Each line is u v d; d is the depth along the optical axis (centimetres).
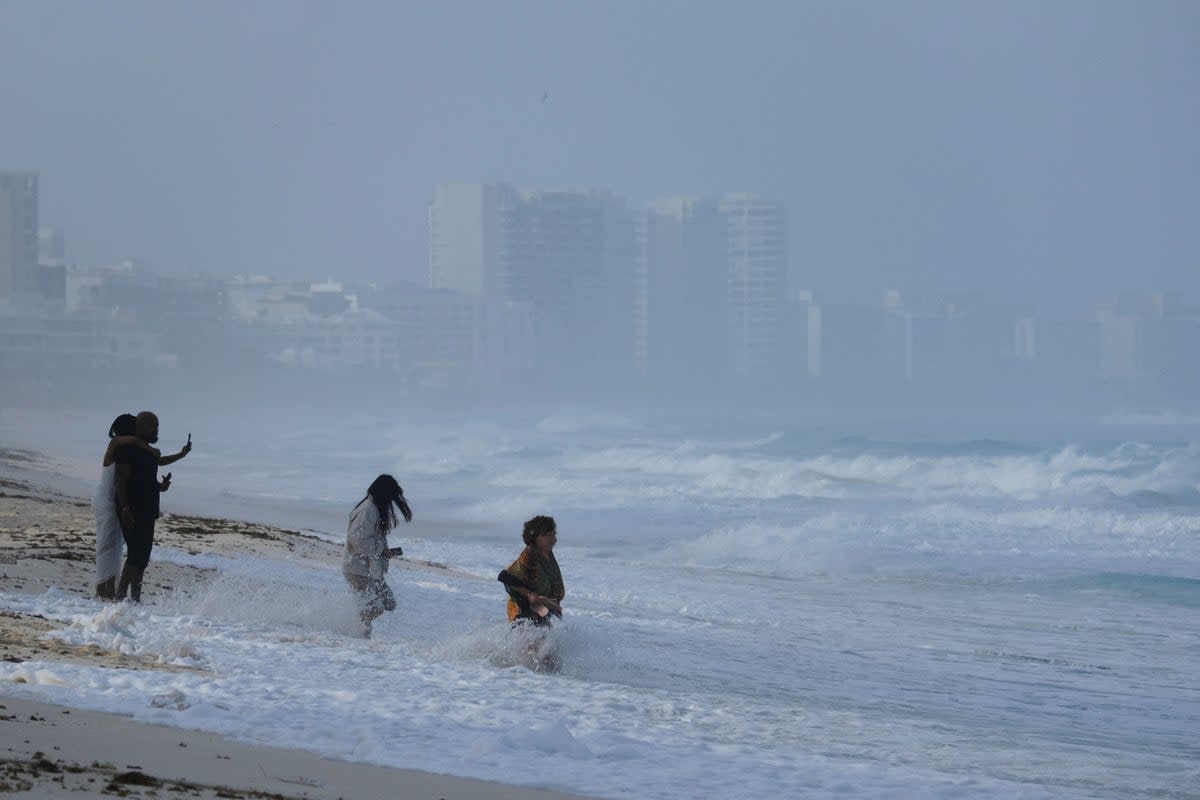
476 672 3603
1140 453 19838
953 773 2838
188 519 7550
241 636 3841
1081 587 7306
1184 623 6059
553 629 3972
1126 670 4744
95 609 3916
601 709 3186
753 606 6338
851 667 4562
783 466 17400
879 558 8581
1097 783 2912
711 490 14325
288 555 6319
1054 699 4128
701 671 4212
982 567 8219
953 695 4109
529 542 3984
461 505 12575
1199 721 3822
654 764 2559
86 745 2150
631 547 9388
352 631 4256
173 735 2345
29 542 5469
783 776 2564
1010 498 13188
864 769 2709
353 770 2234
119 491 4169
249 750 2300
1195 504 12706
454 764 2359
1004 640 5478
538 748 2564
